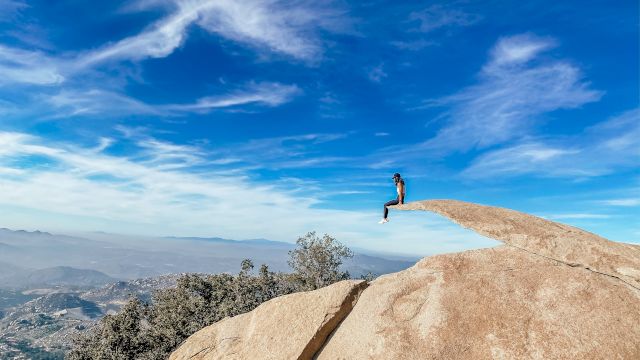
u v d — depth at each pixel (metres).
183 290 47.00
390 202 15.15
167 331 41.91
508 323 9.67
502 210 12.55
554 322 9.35
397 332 10.55
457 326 10.06
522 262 11.06
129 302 44.81
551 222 11.85
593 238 10.57
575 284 9.97
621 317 9.08
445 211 12.56
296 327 12.38
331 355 11.30
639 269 9.33
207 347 13.95
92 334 44.66
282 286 49.09
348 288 12.76
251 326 13.55
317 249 50.38
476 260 11.67
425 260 12.52
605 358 8.47
